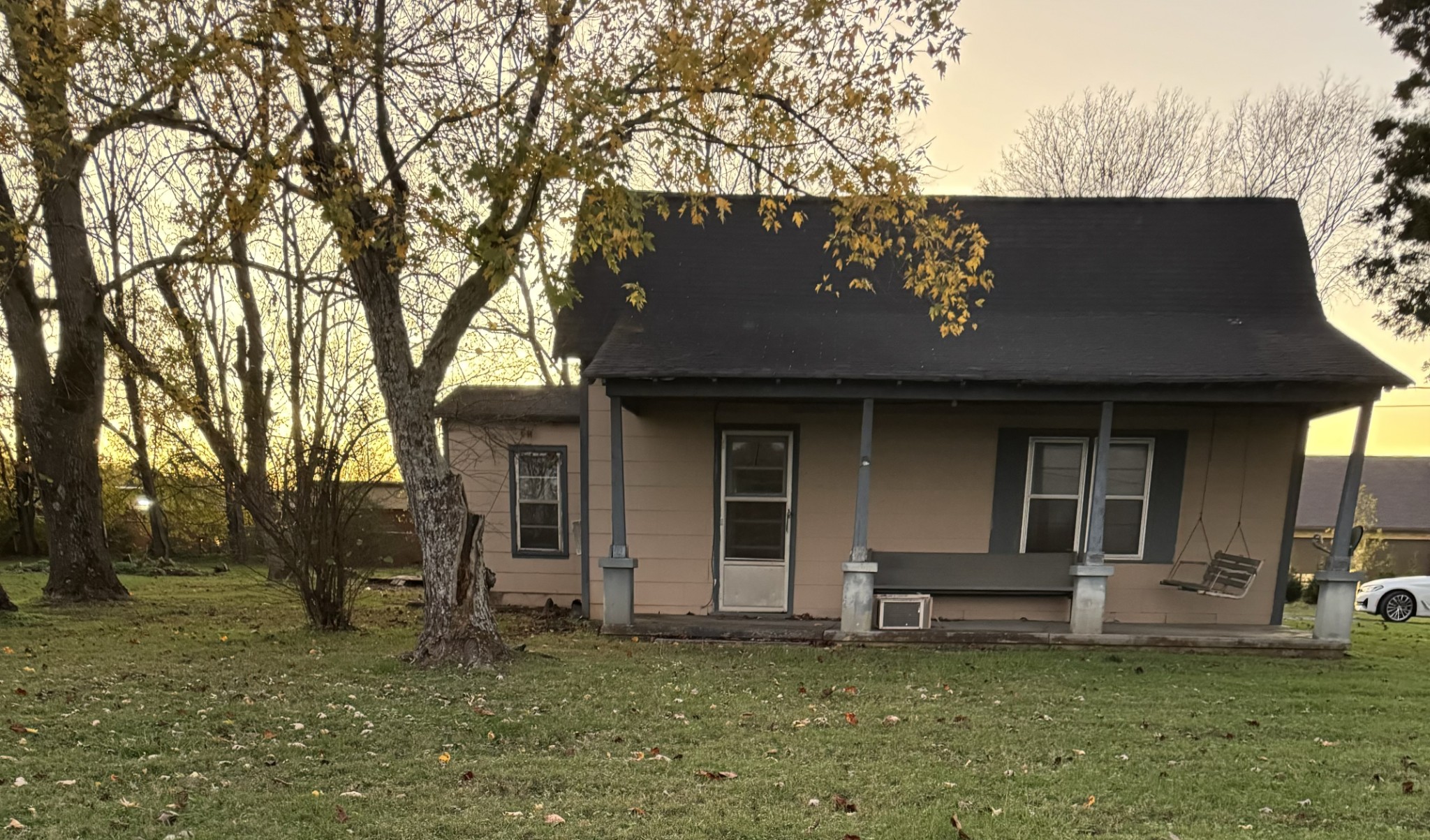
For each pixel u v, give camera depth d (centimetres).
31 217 764
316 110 568
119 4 526
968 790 380
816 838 323
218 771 381
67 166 884
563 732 462
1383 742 475
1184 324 848
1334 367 716
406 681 565
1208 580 828
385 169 650
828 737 462
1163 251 928
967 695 573
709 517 894
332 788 365
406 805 349
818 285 827
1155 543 865
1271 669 689
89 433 950
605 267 933
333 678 570
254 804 344
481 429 1016
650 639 789
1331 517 2581
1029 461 870
